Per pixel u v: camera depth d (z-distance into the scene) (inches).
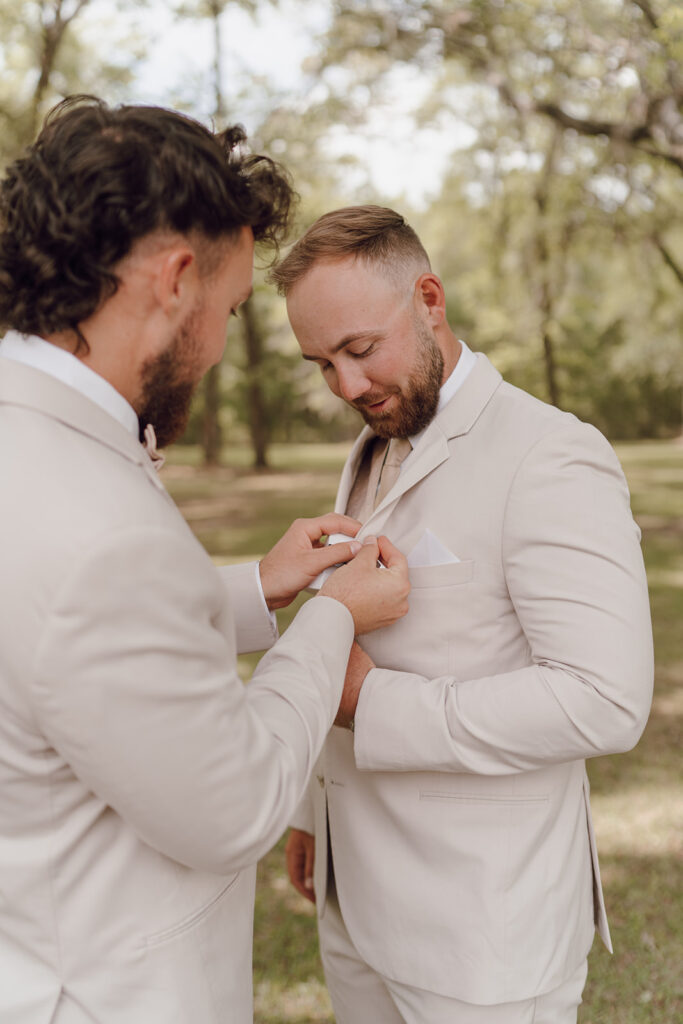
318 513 501.4
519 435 53.4
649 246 437.7
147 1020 38.6
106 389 38.4
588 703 48.5
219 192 38.2
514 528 51.8
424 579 55.0
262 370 845.2
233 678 37.8
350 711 55.0
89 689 32.6
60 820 37.2
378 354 54.1
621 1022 92.5
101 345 38.0
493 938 54.0
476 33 295.7
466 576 53.8
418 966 56.1
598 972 100.1
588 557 49.6
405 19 297.4
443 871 55.5
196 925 40.6
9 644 33.2
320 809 65.0
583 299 607.5
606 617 48.9
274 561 60.1
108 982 38.3
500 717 50.0
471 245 531.5
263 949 106.3
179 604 34.8
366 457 67.3
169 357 39.2
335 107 350.6
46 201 35.9
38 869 37.3
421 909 55.9
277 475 783.7
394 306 53.9
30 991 38.0
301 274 53.9
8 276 37.1
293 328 55.9
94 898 37.9
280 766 38.9
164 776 34.3
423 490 56.2
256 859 38.4
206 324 40.4
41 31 322.0
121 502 34.4
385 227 54.1
